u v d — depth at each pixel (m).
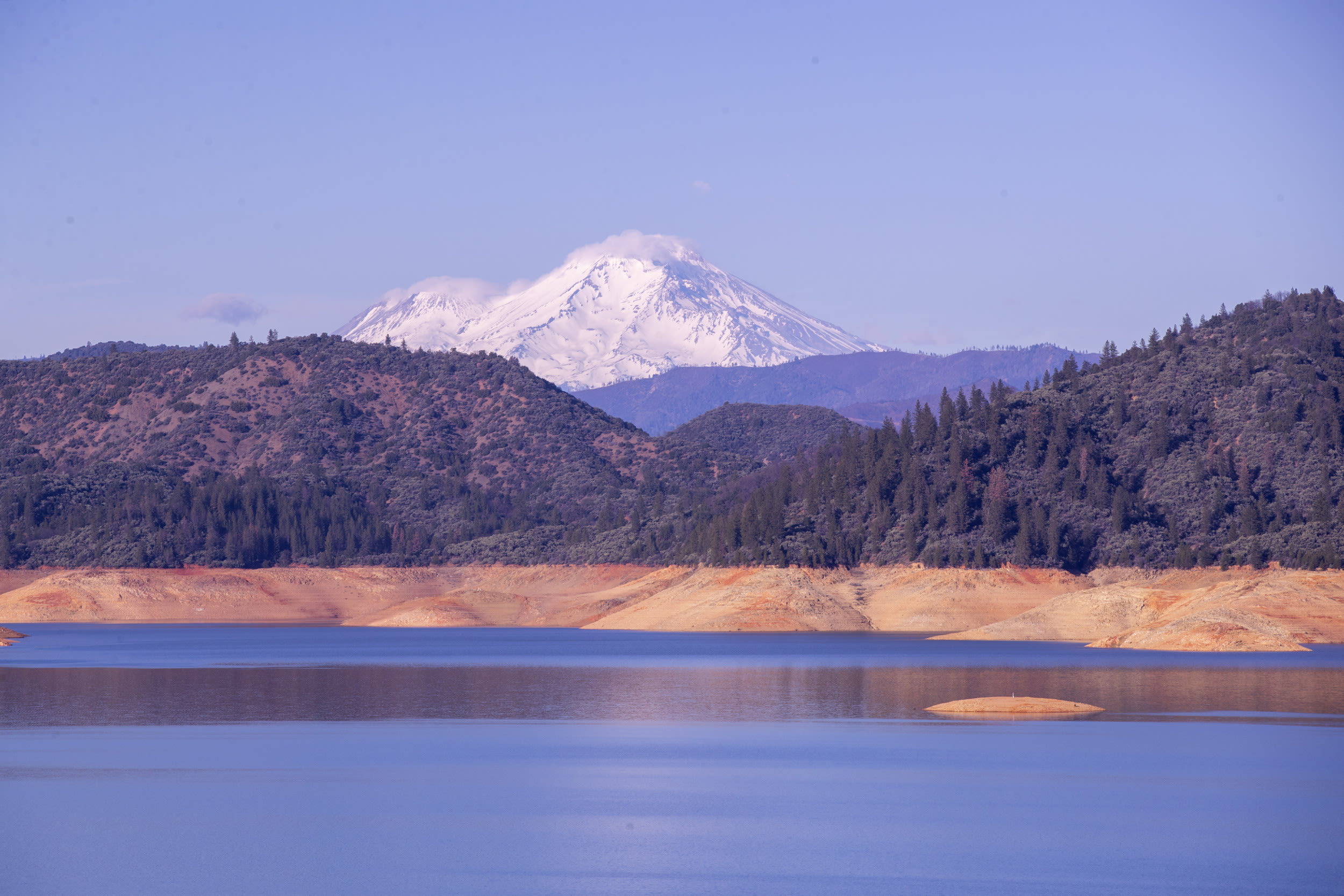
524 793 133.75
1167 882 99.50
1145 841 112.25
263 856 107.38
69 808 125.81
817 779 142.00
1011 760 154.00
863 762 153.50
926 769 148.62
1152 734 174.12
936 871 102.94
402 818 121.62
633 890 97.75
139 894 96.44
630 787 137.62
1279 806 126.19
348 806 127.31
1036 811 124.88
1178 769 146.88
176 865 104.12
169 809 125.00
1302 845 110.56
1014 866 104.12
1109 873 102.00
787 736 176.75
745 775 144.62
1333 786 136.12
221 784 138.25
